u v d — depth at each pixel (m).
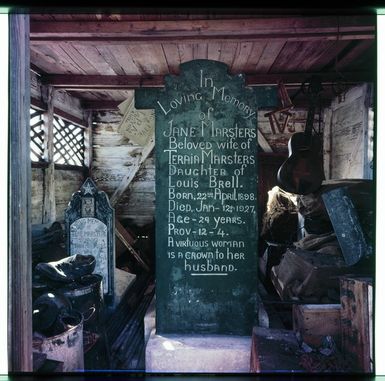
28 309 1.83
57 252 4.95
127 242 6.78
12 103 1.76
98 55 4.80
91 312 3.64
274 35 3.70
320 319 2.94
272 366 2.50
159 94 3.55
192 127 3.56
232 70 5.57
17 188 1.77
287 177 4.77
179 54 4.78
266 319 3.63
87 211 5.00
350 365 2.50
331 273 3.33
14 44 1.76
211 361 3.25
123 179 8.08
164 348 3.28
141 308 5.07
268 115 5.03
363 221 3.17
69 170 7.16
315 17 3.48
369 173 5.48
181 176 3.57
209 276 3.57
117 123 8.07
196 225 3.57
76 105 7.36
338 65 5.23
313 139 5.10
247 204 3.56
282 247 5.39
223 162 3.56
